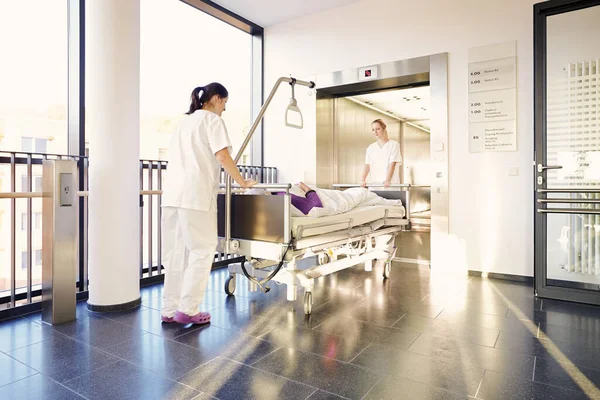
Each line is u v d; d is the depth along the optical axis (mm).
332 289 3449
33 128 3113
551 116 3328
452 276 3949
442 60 4105
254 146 5492
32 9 3117
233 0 4555
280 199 2486
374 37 4539
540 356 2068
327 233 2828
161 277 3746
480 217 3955
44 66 3186
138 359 2029
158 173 3756
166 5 4191
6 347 2188
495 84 3857
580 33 3219
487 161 3912
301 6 4738
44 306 2637
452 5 4078
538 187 3297
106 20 2764
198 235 2492
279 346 2197
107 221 2795
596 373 1876
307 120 5074
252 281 2891
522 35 3740
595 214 3227
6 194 2559
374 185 4242
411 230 7230
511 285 3602
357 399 1640
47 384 1771
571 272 3291
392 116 6555
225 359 2029
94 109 2777
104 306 2816
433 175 4176
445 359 2029
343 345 2211
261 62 5375
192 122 2525
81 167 3293
